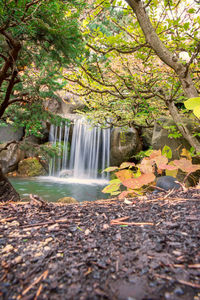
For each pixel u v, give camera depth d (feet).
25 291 1.60
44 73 10.93
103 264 1.94
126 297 1.48
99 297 1.50
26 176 33.42
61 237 2.61
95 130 34.94
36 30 6.97
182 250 2.08
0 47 8.65
